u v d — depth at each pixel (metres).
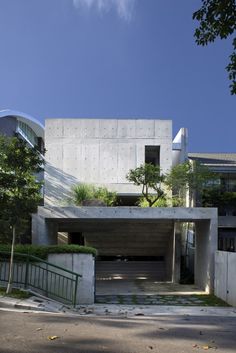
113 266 28.31
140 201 26.06
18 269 15.38
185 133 29.47
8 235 15.02
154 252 28.17
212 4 7.67
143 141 28.95
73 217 20.30
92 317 11.01
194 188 24.61
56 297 15.55
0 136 21.08
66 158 28.67
